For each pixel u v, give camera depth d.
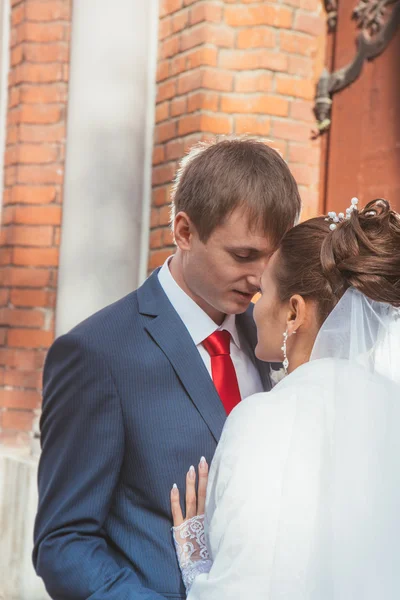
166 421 1.62
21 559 3.15
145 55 3.43
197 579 1.28
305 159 3.36
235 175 1.60
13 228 3.67
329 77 3.34
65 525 1.57
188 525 1.55
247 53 3.31
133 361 1.63
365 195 3.18
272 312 1.48
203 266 1.66
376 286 1.33
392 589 1.23
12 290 3.64
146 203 3.55
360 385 1.29
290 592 1.19
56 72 3.67
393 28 3.09
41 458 1.67
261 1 3.29
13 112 3.76
